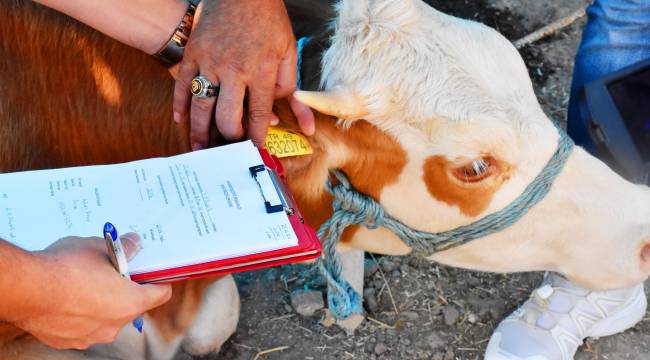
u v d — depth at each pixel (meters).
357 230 2.44
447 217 2.25
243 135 2.04
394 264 3.35
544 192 2.21
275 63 1.96
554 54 4.41
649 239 2.29
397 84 2.02
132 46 2.11
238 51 1.92
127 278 1.54
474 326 3.18
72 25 2.18
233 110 1.92
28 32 2.17
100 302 1.51
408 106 2.04
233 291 2.86
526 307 3.07
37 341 2.04
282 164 2.06
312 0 2.30
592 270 2.38
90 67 2.20
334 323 3.15
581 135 3.49
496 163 2.09
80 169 1.84
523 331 3.01
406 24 2.03
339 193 2.21
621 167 3.12
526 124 2.07
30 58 2.18
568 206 2.26
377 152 2.13
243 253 1.64
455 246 2.37
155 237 1.68
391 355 3.09
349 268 3.03
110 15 2.01
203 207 1.75
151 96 2.20
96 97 2.21
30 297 1.43
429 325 3.18
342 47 2.04
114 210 1.76
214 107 1.99
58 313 1.49
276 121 2.04
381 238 2.46
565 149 2.19
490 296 3.27
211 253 1.63
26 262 1.42
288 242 1.66
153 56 2.10
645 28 3.27
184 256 1.62
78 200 1.77
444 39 2.04
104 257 1.54
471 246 2.40
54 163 2.24
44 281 1.44
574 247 2.34
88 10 2.01
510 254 2.40
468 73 2.03
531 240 2.34
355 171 2.19
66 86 2.20
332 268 2.43
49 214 1.73
